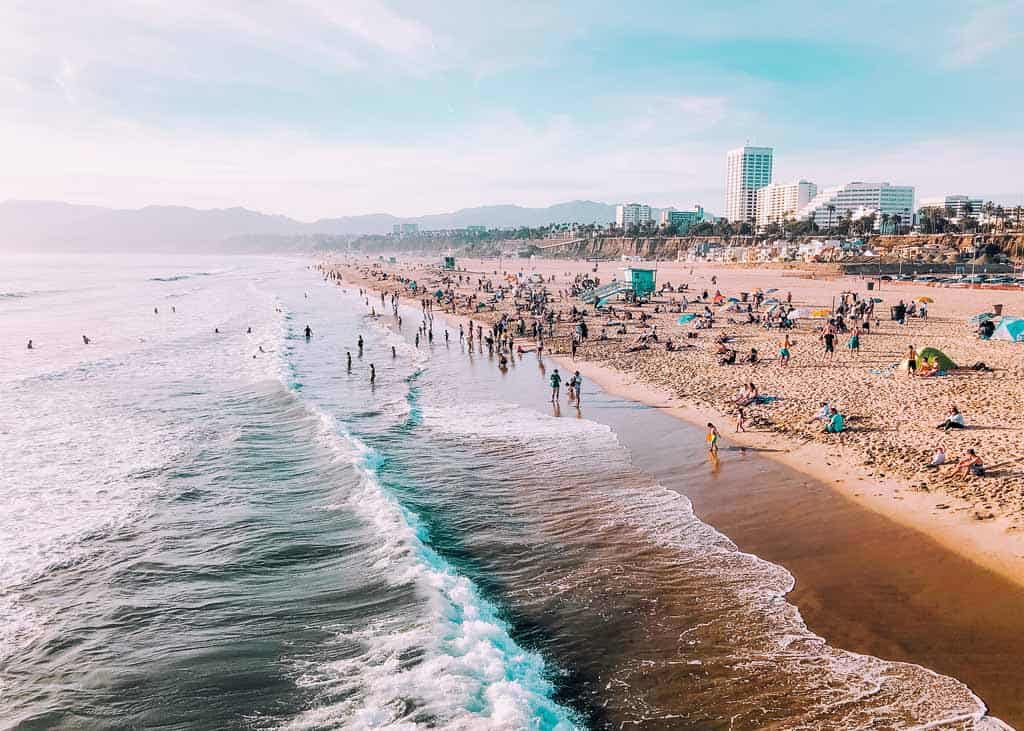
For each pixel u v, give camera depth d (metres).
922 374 31.16
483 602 14.62
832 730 10.27
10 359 49.62
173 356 50.69
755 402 29.27
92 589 15.65
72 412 32.97
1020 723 10.16
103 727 11.13
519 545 17.45
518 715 10.64
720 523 18.06
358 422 30.48
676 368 38.62
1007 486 17.72
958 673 11.40
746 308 63.66
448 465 24.09
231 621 14.17
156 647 13.30
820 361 36.94
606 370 40.09
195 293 121.25
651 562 16.14
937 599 13.63
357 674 12.17
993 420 23.36
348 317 80.19
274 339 58.94
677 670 12.02
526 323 62.28
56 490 22.03
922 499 18.09
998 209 171.50
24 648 13.41
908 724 10.29
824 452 22.56
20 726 11.20
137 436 28.66
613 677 11.92
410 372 43.22
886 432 23.45
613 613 13.99
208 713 11.35
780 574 15.15
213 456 25.72
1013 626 12.58
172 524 19.27
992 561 14.77
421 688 11.63
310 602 14.83
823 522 17.53
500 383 38.94
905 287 89.81
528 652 12.76
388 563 16.34
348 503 20.47
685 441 25.47
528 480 22.28
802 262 141.75
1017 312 58.12
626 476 22.19
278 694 11.73
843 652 12.21
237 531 18.69
